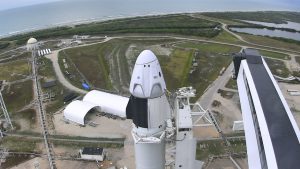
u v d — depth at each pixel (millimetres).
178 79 103438
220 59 122875
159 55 128375
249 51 59625
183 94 40031
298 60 123750
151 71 36500
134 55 130375
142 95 36812
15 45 161750
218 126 74875
